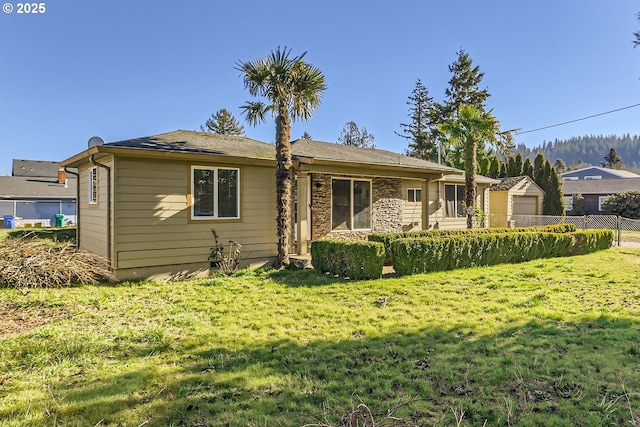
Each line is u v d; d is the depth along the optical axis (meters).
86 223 10.52
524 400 2.91
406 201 15.86
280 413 2.77
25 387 3.23
